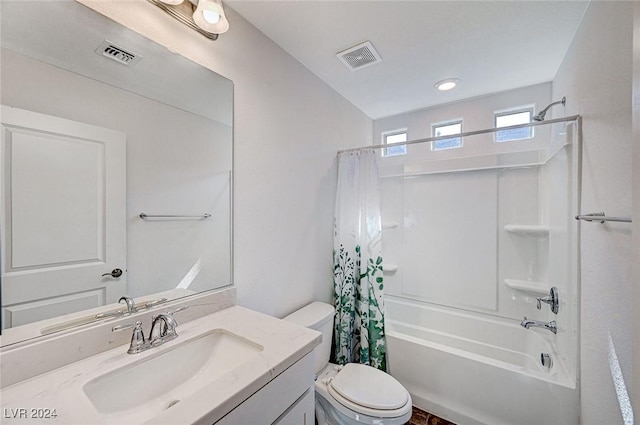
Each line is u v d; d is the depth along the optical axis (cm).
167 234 112
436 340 232
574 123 145
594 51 125
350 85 213
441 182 244
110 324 90
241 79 140
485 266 224
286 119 169
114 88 97
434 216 247
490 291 222
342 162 215
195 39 120
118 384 79
